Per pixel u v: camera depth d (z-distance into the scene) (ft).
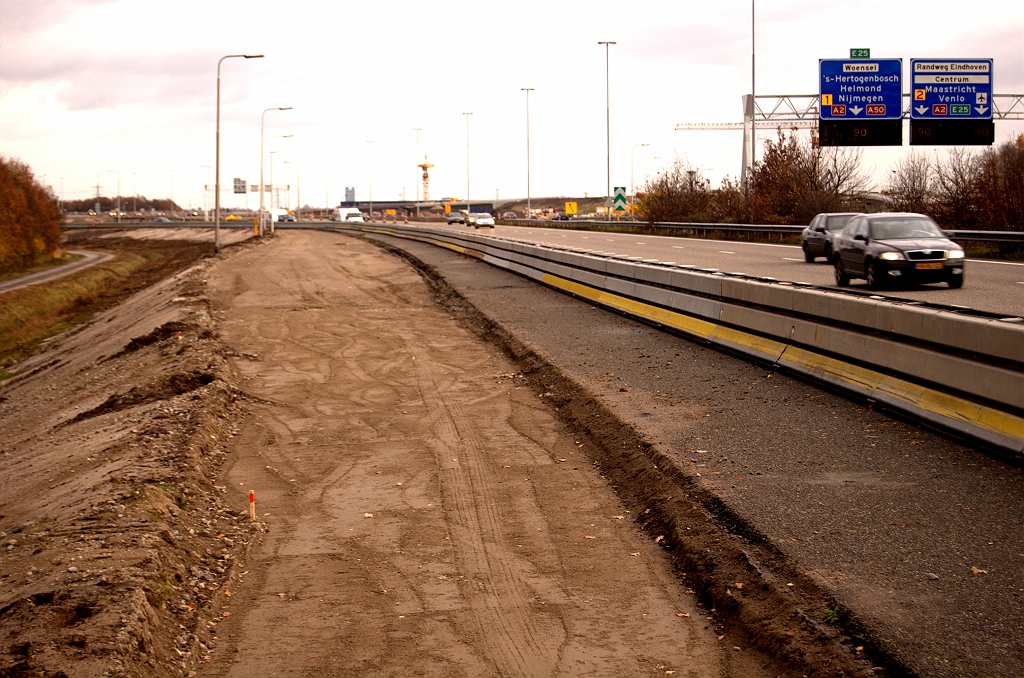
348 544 24.77
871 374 33.04
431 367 51.44
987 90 133.69
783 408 33.24
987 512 21.67
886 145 139.13
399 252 145.18
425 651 18.40
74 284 183.01
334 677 17.52
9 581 21.81
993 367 26.71
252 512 27.32
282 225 355.97
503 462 31.96
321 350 59.11
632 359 45.73
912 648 15.53
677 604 20.02
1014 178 114.42
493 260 109.40
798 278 77.05
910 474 24.85
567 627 19.20
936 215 126.93
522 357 50.31
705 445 28.96
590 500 27.43
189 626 19.90
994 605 16.96
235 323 73.51
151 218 630.74
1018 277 75.97
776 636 17.15
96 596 19.62
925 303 32.58
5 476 41.14
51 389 69.77
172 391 48.16
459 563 23.04
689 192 203.62
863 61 137.08
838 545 20.24
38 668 16.67
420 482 30.17
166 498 27.53
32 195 272.10
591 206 613.52
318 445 35.70
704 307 49.49
